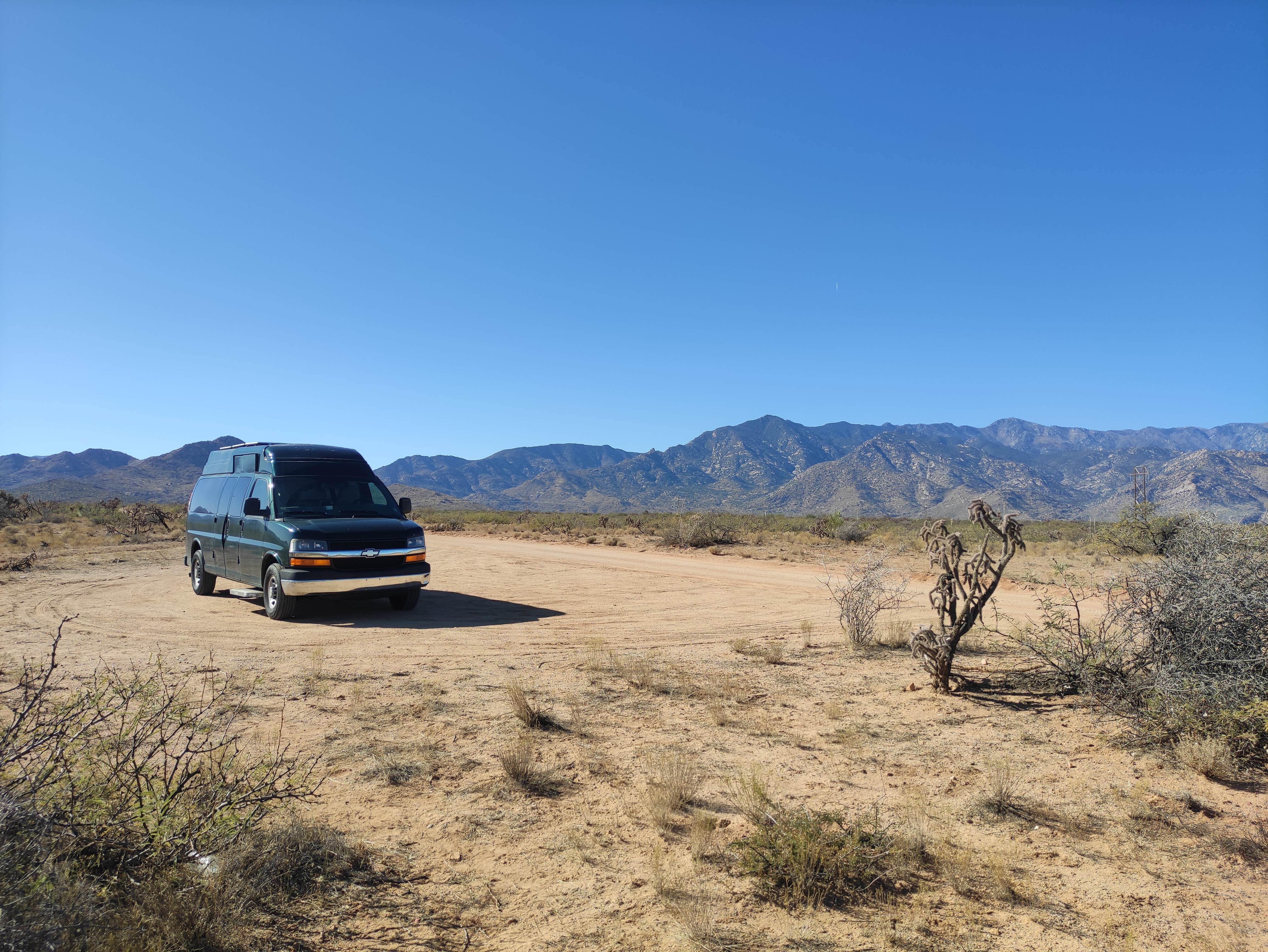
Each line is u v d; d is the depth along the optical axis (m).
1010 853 3.85
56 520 39.09
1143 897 3.43
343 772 4.80
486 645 9.20
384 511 12.12
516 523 44.09
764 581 16.52
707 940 3.02
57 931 2.50
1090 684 6.31
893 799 4.54
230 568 12.39
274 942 2.93
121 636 9.21
